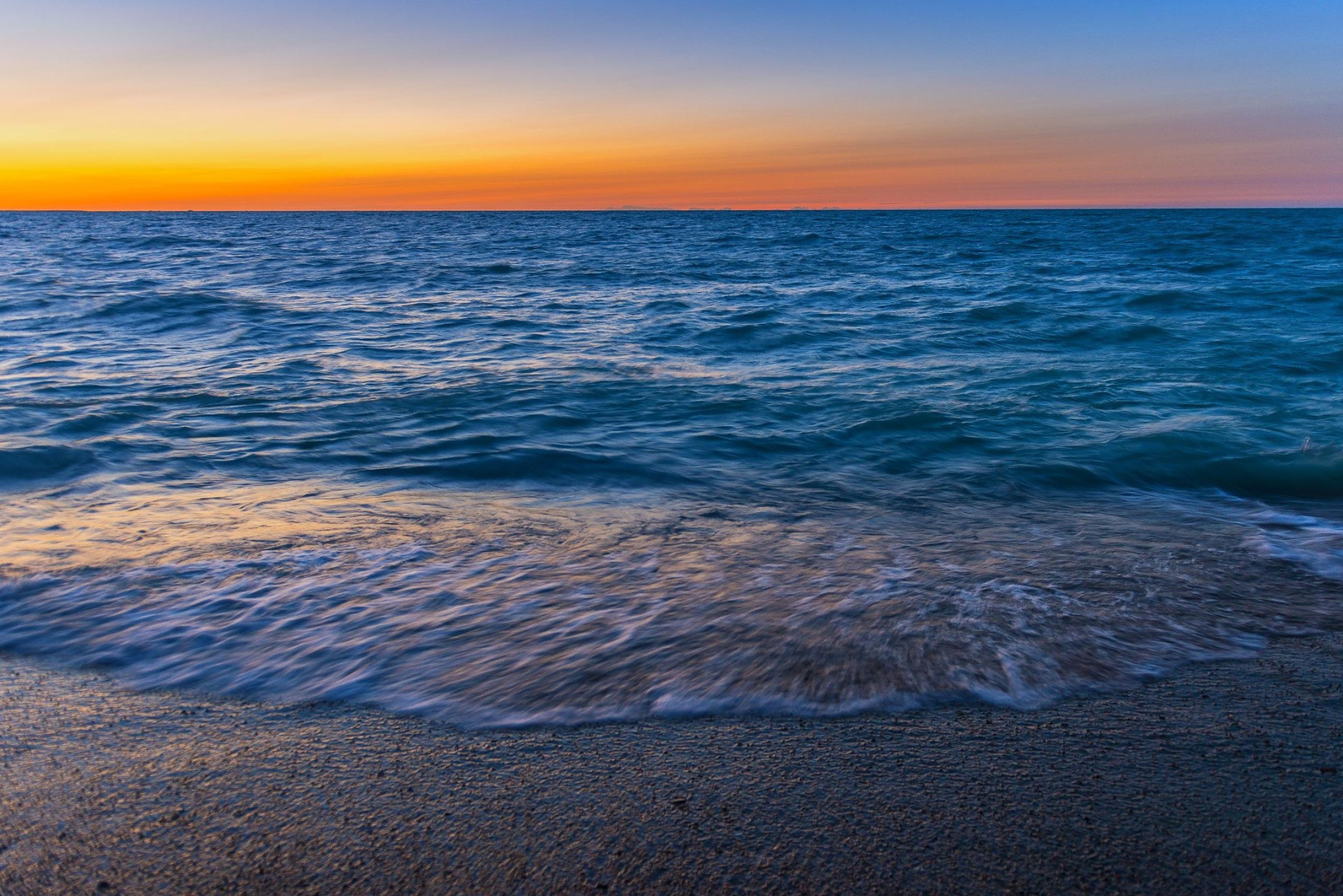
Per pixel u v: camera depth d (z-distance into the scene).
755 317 15.08
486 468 5.90
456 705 2.69
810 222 89.06
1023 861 1.94
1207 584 3.64
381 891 1.89
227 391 8.57
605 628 3.22
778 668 2.88
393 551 4.09
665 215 153.50
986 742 2.44
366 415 7.59
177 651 3.06
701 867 1.95
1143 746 2.41
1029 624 3.21
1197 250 33.91
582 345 12.01
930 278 22.81
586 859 1.98
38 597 3.51
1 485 5.34
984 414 7.50
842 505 5.04
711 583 3.67
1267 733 2.46
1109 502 5.12
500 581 3.70
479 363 10.52
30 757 2.41
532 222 97.19
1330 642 3.06
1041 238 46.09
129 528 4.43
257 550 4.09
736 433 6.95
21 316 14.44
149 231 65.06
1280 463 5.80
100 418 7.21
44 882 1.92
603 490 5.41
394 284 22.12
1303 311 14.73
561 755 2.41
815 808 2.15
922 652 2.99
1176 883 1.86
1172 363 10.22
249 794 2.24
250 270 26.05
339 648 3.08
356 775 2.32
